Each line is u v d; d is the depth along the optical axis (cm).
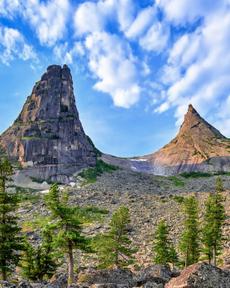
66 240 5203
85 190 18425
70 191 18138
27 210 14500
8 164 5506
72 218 5294
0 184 5431
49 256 6175
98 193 17562
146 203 15912
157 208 14950
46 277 6506
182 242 8162
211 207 7825
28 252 6225
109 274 4709
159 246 8012
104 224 12294
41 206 15038
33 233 11025
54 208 5312
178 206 15000
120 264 7356
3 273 5166
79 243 5300
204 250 7838
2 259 5153
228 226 11144
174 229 11694
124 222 7150
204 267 3597
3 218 5284
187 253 7944
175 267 8488
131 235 11294
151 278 4422
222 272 3591
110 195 17388
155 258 7969
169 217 13325
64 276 5353
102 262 7300
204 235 7881
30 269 6150
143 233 11494
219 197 7906
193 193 17938
